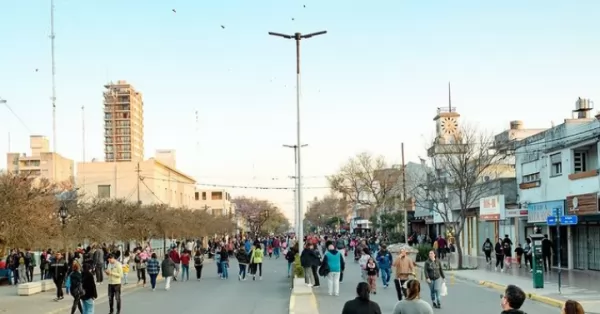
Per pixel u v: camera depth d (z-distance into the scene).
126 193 66.44
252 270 34.28
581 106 38.91
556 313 18.20
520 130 51.03
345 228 124.19
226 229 84.12
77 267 19.20
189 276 38.03
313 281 27.62
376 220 75.56
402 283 20.06
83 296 17.06
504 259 36.91
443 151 47.78
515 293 7.24
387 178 75.69
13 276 33.12
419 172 74.00
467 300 21.59
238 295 25.36
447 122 61.78
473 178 37.03
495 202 41.09
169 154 85.44
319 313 18.69
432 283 19.50
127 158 138.12
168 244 69.38
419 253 44.56
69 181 56.22
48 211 26.66
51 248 30.97
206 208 84.12
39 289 27.48
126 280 32.25
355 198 85.12
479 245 50.72
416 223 72.62
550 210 34.44
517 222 40.75
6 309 21.84
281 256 66.50
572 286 24.58
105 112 139.88
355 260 50.66
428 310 8.96
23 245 23.22
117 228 41.97
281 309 20.45
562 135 34.78
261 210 133.25
